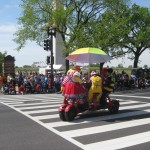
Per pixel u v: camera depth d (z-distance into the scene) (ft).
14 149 25.27
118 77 98.84
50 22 113.60
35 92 92.02
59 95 80.48
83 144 26.61
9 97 73.77
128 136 29.30
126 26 122.21
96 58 42.88
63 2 115.75
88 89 39.86
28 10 116.47
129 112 44.09
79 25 113.09
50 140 28.02
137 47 158.40
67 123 35.81
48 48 97.91
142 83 104.53
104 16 116.57
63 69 148.36
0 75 98.27
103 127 33.50
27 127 33.60
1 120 37.81
